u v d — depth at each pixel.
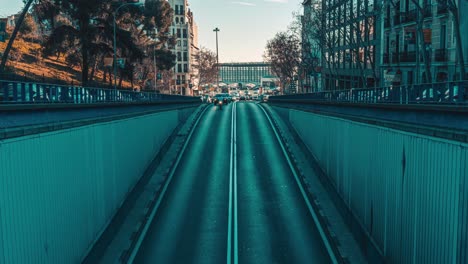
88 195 15.02
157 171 30.33
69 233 13.01
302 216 21.44
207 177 29.20
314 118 30.95
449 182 9.34
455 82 17.94
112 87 56.72
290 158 34.53
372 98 29.00
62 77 56.56
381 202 14.23
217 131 47.19
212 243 18.19
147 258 16.67
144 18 77.50
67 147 13.07
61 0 41.03
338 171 21.70
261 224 20.39
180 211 22.30
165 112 37.94
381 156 14.30
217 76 141.75
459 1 33.59
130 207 21.73
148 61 79.75
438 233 9.86
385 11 49.03
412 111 22.27
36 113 22.61
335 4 57.81
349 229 18.83
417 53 32.25
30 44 68.31
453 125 18.08
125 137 21.38
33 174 10.64
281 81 110.62
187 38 141.00
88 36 43.59
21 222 9.89
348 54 63.38
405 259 11.92
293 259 16.69
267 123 52.56
